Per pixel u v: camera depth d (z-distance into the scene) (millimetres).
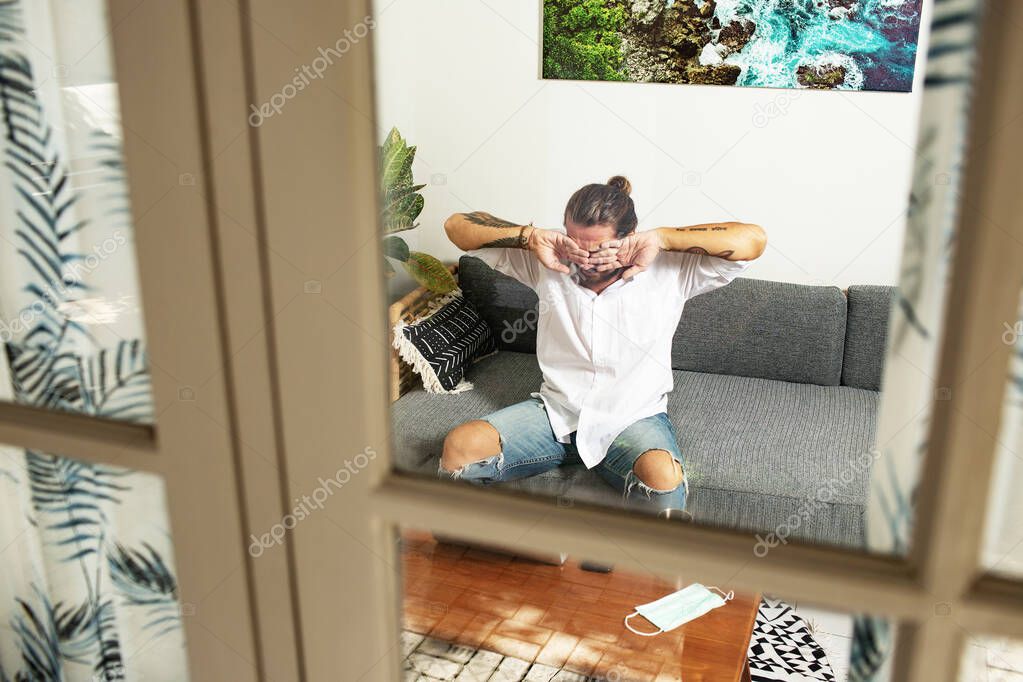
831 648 2004
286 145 411
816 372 2721
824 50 2742
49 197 603
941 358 340
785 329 2719
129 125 437
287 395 453
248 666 525
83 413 527
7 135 597
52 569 688
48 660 731
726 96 2875
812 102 2799
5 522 683
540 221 3195
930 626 366
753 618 1671
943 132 352
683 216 3053
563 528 420
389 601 483
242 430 470
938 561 356
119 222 596
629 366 2352
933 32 349
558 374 2412
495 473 2352
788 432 2408
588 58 2957
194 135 426
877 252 2891
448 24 3029
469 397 2641
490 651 1558
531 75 3021
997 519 366
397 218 2861
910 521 389
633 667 1533
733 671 1518
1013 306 318
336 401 442
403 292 3186
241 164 423
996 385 329
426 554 1773
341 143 399
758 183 2936
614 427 2312
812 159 2859
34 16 561
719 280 2387
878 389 2707
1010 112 300
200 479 491
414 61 3104
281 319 440
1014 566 370
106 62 559
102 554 670
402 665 511
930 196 367
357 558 466
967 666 394
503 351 3023
